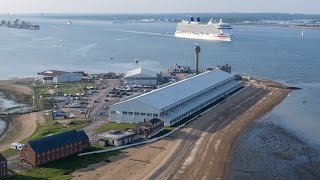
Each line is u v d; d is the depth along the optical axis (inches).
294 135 5295.3
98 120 5885.8
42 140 4205.2
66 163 4178.2
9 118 6205.7
